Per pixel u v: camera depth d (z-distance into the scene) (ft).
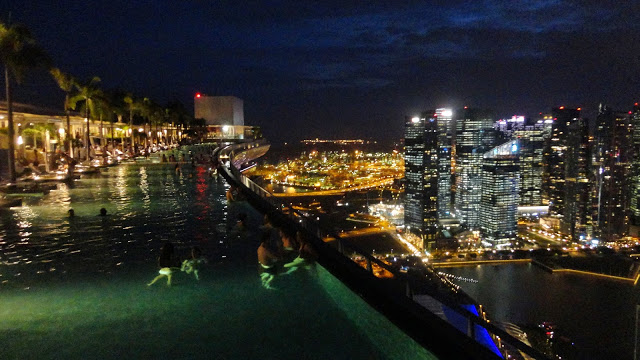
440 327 19.19
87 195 77.46
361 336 22.00
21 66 81.97
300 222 40.60
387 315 22.74
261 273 32.65
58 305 27.20
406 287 22.15
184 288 30.12
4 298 28.37
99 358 20.56
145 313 25.88
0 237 45.62
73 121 164.55
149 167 136.46
